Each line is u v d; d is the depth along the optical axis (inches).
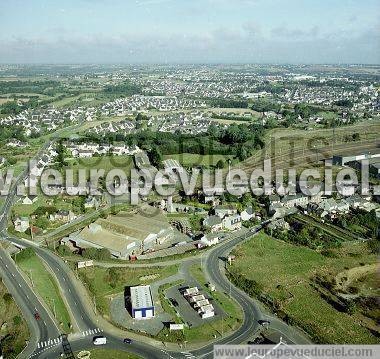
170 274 5846.5
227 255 6402.6
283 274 5856.3
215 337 4498.0
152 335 4507.9
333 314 4950.8
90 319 4817.9
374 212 7559.1
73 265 6077.8
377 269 6013.8
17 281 5629.9
